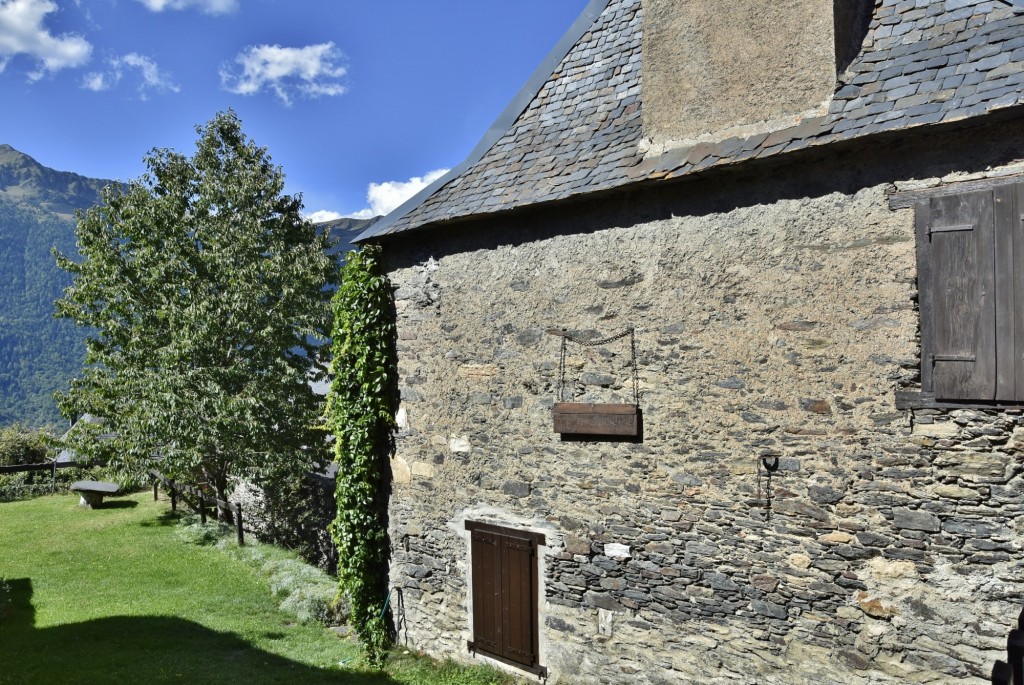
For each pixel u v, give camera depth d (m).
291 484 12.94
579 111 6.75
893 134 4.59
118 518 15.20
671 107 5.71
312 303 14.28
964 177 4.53
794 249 5.12
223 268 13.69
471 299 6.95
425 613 7.50
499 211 6.45
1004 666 3.41
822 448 5.01
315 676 7.10
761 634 5.30
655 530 5.78
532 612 6.55
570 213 6.25
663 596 5.76
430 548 7.40
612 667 6.07
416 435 7.48
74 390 14.22
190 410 12.81
